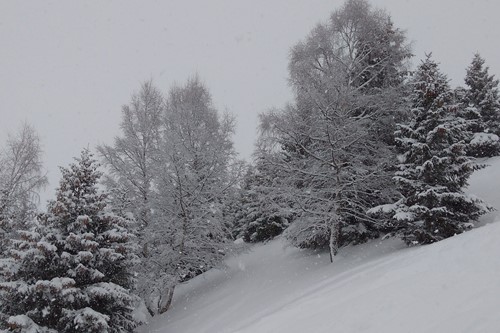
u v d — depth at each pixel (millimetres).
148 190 16547
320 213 13664
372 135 14781
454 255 7734
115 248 11094
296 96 14812
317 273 13805
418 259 8562
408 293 6430
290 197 14023
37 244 9781
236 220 29578
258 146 14453
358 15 16453
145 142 17297
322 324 6434
